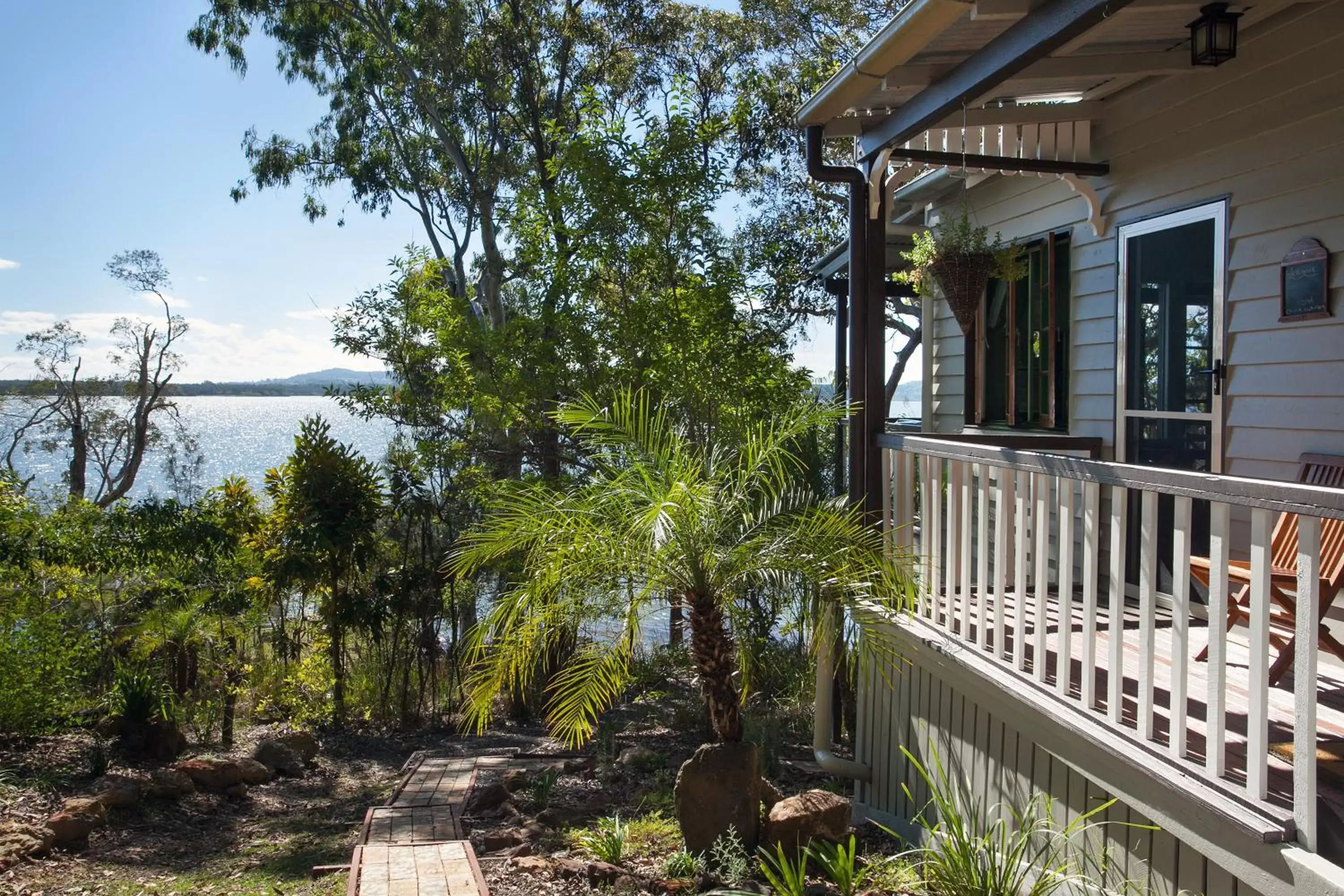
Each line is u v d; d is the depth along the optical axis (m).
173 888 6.25
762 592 5.87
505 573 12.53
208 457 48.88
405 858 6.01
